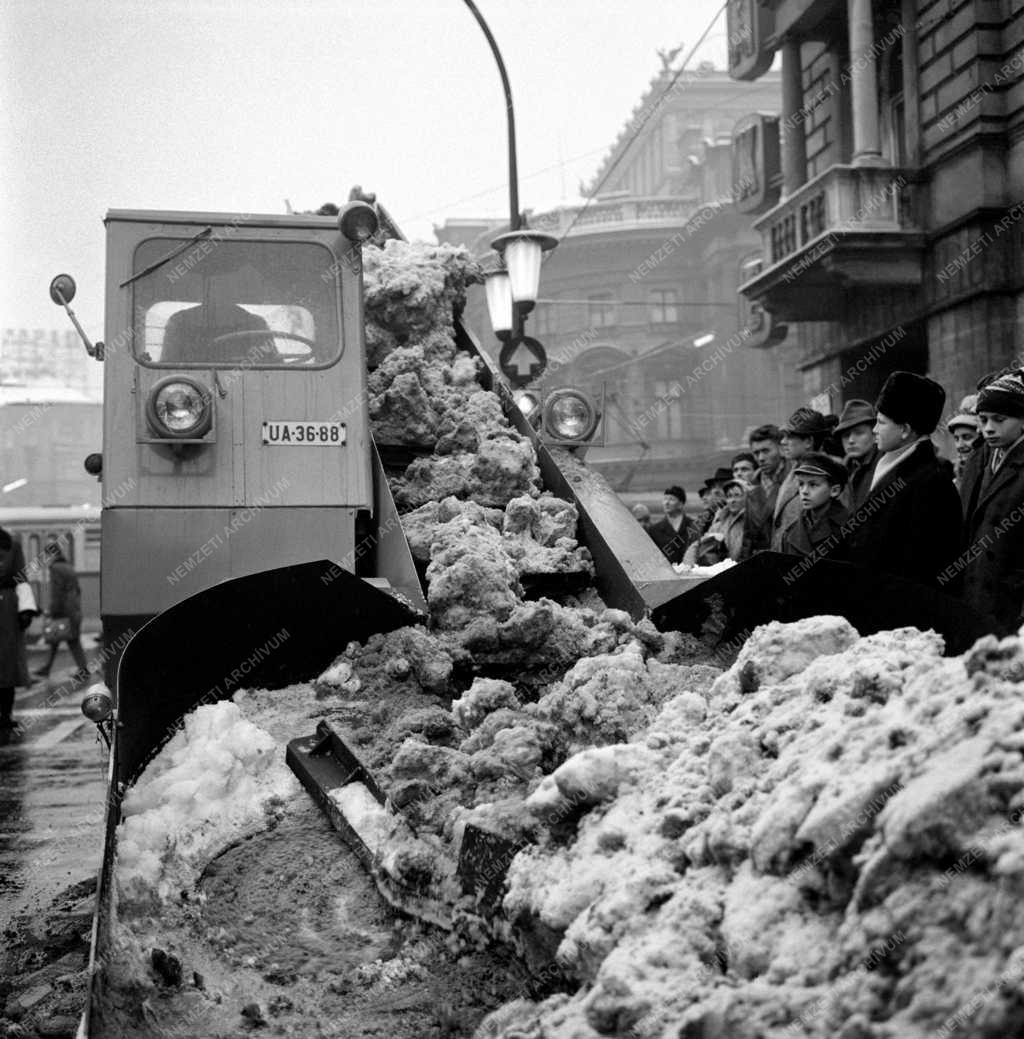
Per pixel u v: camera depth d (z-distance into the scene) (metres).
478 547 5.36
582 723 3.98
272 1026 3.21
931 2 18.52
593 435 6.57
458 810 3.70
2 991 4.57
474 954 3.44
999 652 2.72
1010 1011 2.07
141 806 4.14
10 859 6.82
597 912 2.92
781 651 3.73
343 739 4.31
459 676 4.92
